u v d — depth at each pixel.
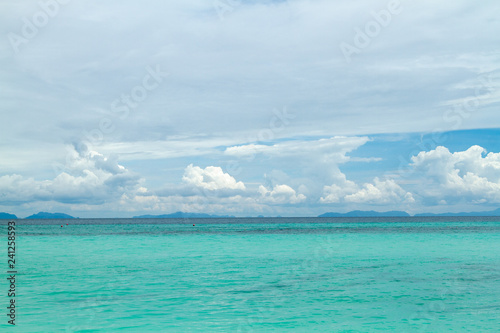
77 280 23.86
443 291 20.70
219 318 16.00
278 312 16.86
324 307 17.59
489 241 51.53
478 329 14.50
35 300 18.88
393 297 19.44
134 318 15.98
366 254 37.38
